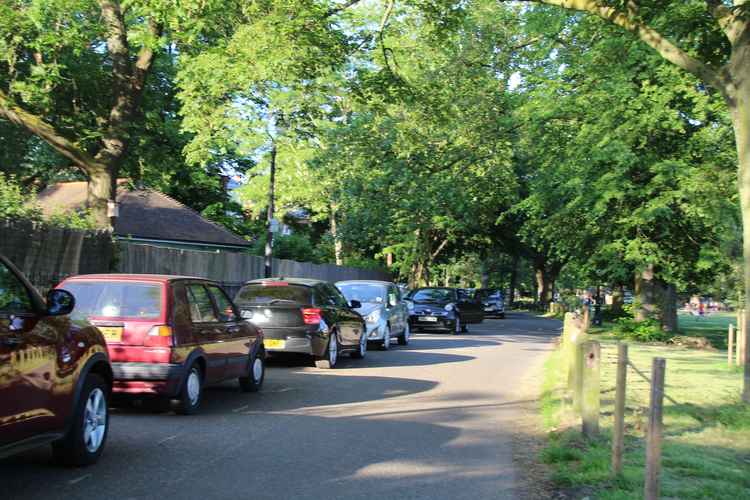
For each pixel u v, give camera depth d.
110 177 23.16
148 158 29.23
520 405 11.67
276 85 25.67
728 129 24.56
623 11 11.96
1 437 5.51
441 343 24.14
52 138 22.31
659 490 6.08
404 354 19.69
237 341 11.30
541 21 26.97
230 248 39.34
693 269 27.94
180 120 31.73
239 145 42.28
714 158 25.28
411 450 8.16
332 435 8.81
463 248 59.38
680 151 26.05
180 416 9.77
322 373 14.98
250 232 49.94
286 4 17.09
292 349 14.86
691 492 6.31
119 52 23.27
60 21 20.91
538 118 27.91
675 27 13.31
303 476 6.88
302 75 18.36
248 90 24.19
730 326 17.94
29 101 22.03
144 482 6.51
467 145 32.19
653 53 24.09
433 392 12.75
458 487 6.67
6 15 19.98
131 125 23.83
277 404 11.05
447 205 39.97
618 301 42.12
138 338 9.29
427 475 7.08
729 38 11.63
